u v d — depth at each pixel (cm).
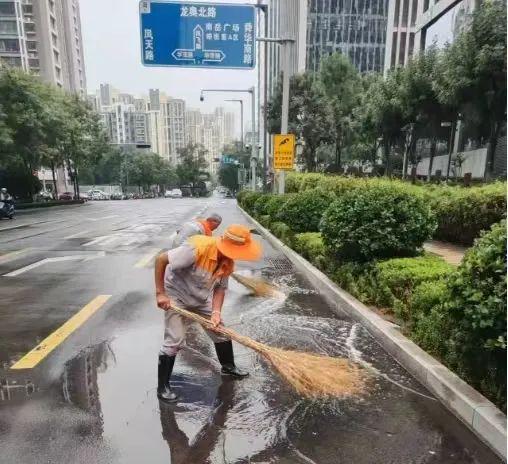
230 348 370
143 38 1134
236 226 338
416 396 339
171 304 334
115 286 687
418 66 2003
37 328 488
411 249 573
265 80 2459
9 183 3488
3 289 670
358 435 288
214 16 1142
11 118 2489
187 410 317
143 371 379
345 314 546
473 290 301
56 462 258
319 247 765
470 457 266
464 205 848
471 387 321
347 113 3212
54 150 3238
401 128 2341
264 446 276
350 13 6588
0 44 7100
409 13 5609
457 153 2325
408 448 274
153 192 8875
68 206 3662
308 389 339
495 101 1488
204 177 8875
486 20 1402
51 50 7700
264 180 2589
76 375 371
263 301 605
